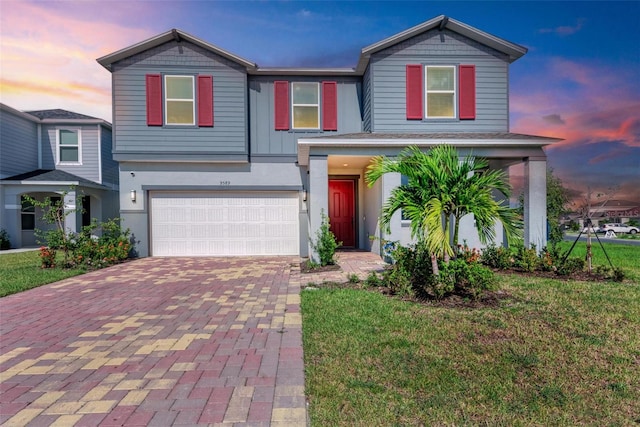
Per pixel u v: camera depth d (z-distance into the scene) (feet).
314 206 30.81
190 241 39.73
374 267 29.53
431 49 36.35
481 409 8.65
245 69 38.68
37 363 11.66
